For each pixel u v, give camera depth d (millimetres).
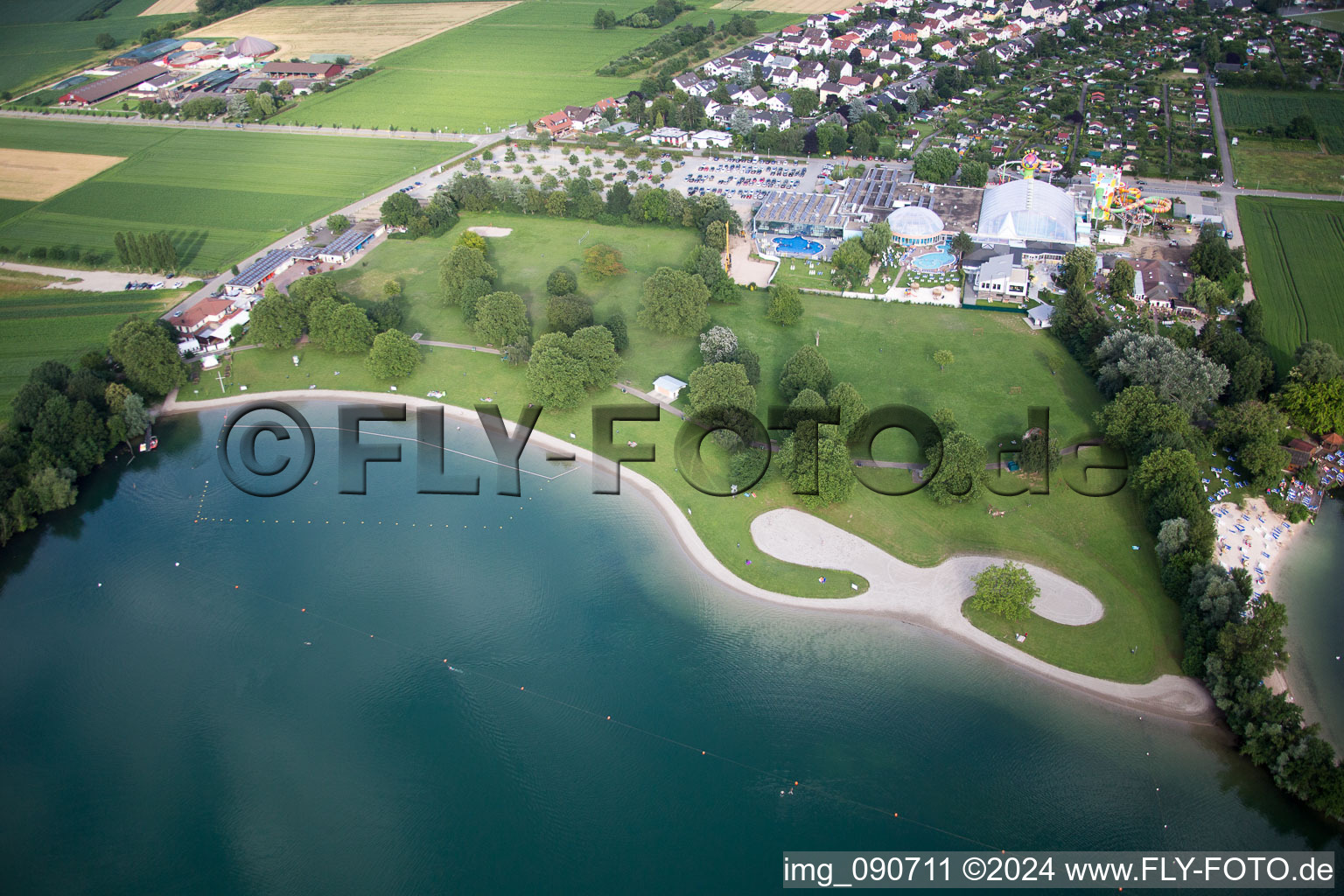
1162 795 148750
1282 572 185000
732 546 198375
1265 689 153000
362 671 174750
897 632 177875
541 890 139500
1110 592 181625
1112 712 161125
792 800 150750
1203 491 191000
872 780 153000
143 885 142625
